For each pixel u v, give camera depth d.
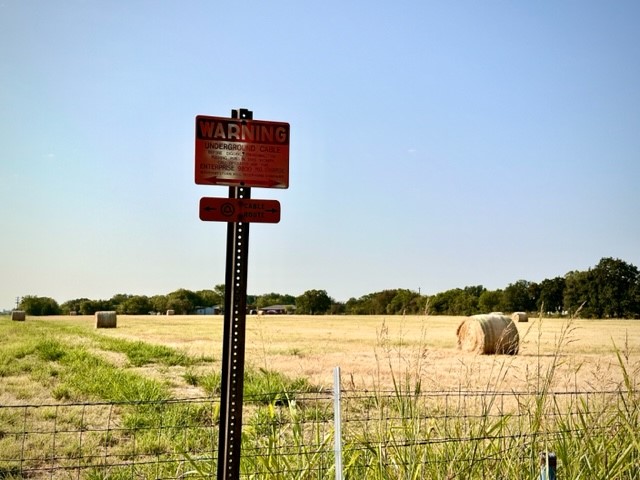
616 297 69.00
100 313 44.03
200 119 3.81
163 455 6.94
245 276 3.83
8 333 33.94
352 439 4.89
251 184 3.88
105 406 10.01
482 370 12.91
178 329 42.19
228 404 3.75
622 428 4.99
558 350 5.18
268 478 4.38
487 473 4.49
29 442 7.50
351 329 40.62
